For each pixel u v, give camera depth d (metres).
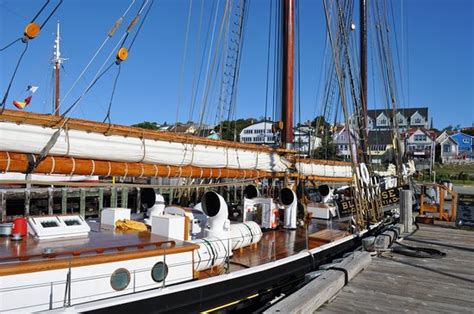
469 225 13.38
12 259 4.08
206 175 6.92
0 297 3.83
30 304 3.99
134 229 5.87
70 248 4.62
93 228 5.94
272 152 9.06
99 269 4.44
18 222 4.91
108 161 5.44
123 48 5.46
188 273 5.25
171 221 5.58
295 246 7.55
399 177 16.64
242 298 5.66
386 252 9.28
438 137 81.25
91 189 18.50
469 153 78.88
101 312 4.16
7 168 4.48
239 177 7.77
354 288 6.72
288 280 6.59
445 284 7.05
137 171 5.72
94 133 5.28
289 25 10.04
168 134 6.22
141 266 4.78
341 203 10.71
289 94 10.02
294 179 9.99
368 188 11.33
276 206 9.20
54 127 4.85
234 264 6.21
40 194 17.06
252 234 7.00
